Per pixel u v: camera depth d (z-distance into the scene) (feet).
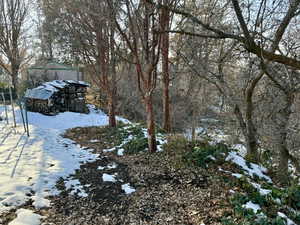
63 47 35.42
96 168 18.69
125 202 13.39
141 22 18.48
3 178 15.08
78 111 50.49
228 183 15.05
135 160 19.98
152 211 12.42
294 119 24.56
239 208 11.74
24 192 13.66
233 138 32.53
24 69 71.10
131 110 56.65
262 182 16.93
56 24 31.24
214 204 12.65
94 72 33.01
